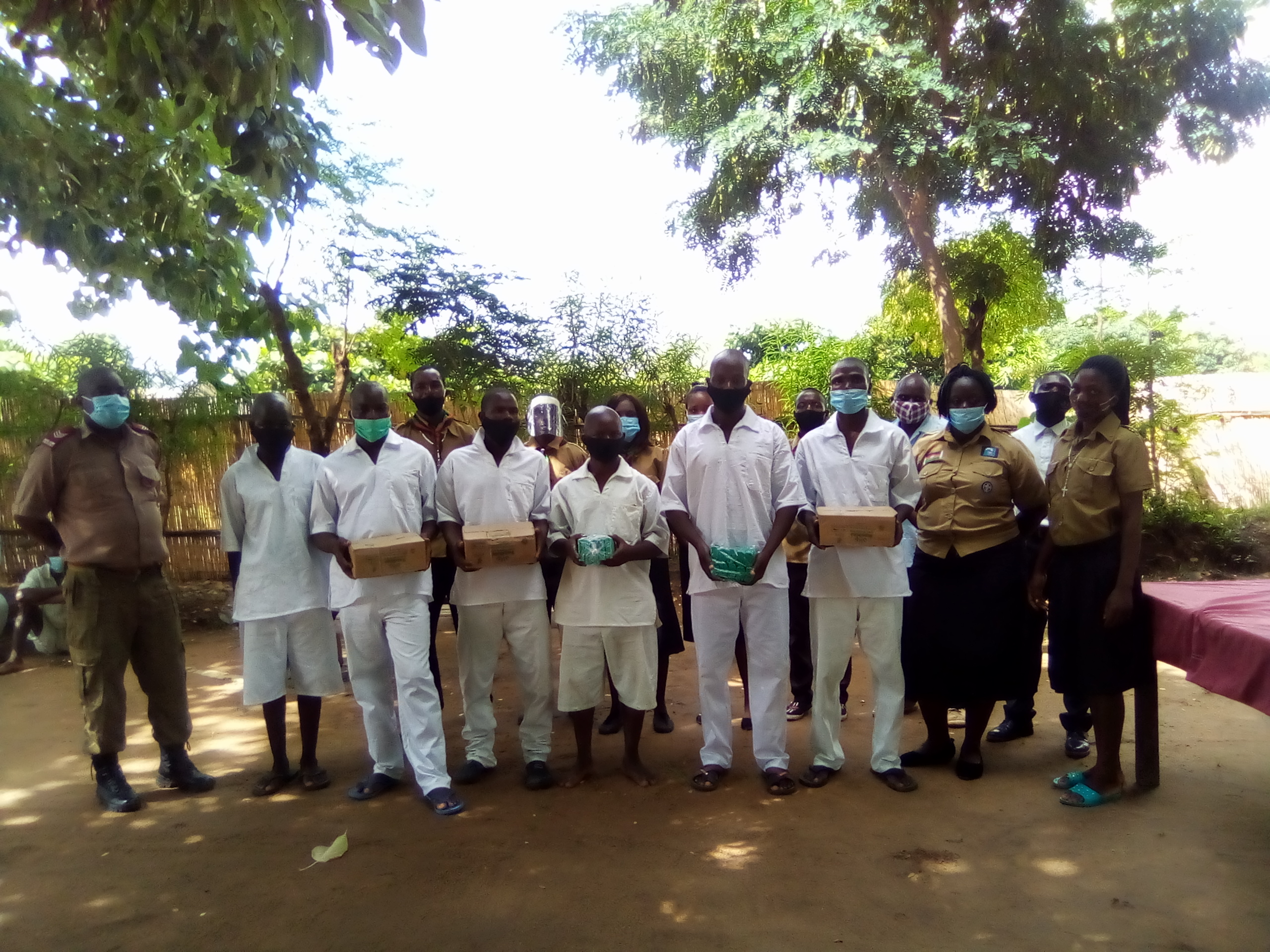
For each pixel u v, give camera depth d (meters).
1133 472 3.57
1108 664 3.65
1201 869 3.08
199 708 5.55
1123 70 9.77
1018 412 11.09
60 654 6.99
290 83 3.34
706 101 10.07
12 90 4.19
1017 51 9.49
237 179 5.40
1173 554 9.53
